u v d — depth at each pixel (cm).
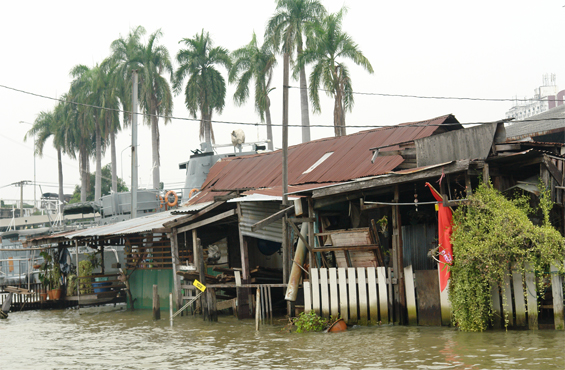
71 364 1188
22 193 6525
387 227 1636
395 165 1948
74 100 5988
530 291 1227
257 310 1598
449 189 1349
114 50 5506
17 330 1917
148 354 1268
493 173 1423
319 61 3781
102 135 5603
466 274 1263
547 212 1307
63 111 6022
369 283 1470
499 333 1224
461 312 1284
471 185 1404
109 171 7594
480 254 1239
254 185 2517
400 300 1433
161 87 5269
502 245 1234
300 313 1589
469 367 934
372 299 1462
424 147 1711
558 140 2828
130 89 5356
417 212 1636
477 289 1259
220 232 2341
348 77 3847
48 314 2527
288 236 1758
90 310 2586
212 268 2172
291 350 1220
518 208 1300
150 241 2447
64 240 2631
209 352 1255
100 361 1208
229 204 2059
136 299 2541
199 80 5062
